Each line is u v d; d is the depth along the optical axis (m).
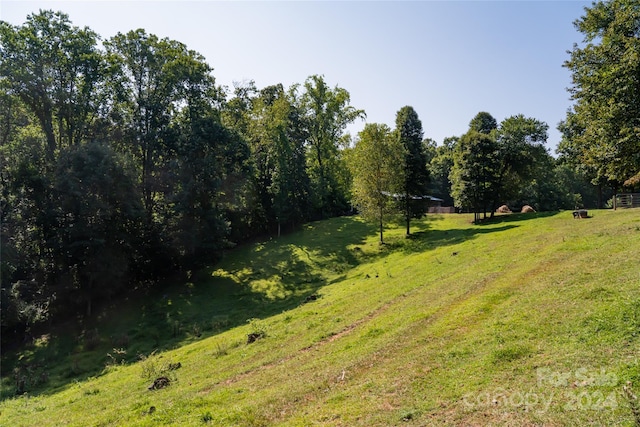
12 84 33.31
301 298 33.16
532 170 54.38
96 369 24.19
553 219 40.03
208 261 40.69
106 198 34.75
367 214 44.31
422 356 12.57
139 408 13.09
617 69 19.80
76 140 39.06
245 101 63.62
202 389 14.36
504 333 12.45
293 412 10.82
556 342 10.83
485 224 47.34
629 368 8.27
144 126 42.28
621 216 33.00
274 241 53.69
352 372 12.80
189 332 29.38
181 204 38.75
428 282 23.67
